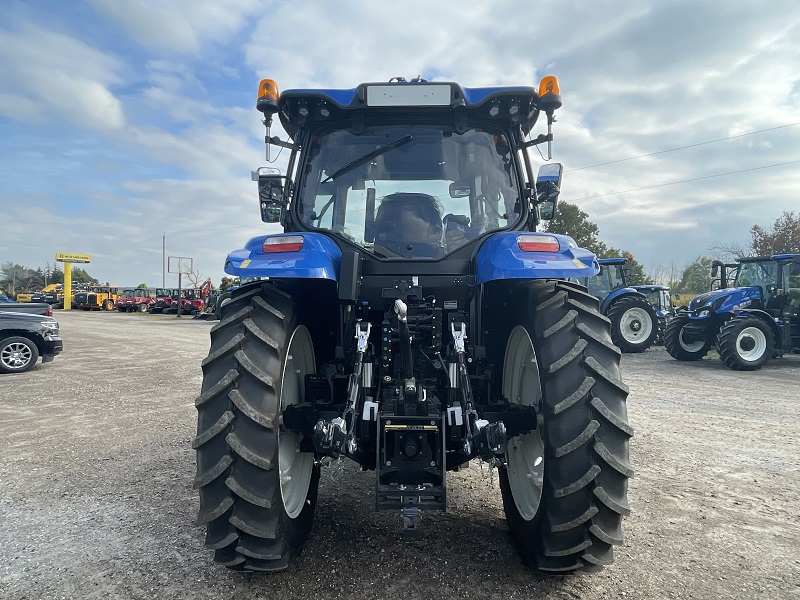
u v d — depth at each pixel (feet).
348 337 9.59
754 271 42.98
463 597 7.94
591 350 7.93
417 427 8.05
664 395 25.58
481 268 9.11
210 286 127.34
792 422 19.76
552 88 10.21
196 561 9.15
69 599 8.01
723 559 9.30
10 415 21.53
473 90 10.53
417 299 9.73
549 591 8.14
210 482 7.47
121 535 10.24
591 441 7.50
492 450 7.72
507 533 10.16
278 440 7.82
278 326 8.22
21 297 164.35
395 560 9.05
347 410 8.27
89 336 64.75
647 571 8.82
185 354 45.19
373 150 10.89
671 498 12.21
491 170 10.87
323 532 10.15
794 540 10.11
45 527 10.64
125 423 19.92
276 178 11.28
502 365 10.59
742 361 34.91
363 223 10.68
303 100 10.67
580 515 7.49
